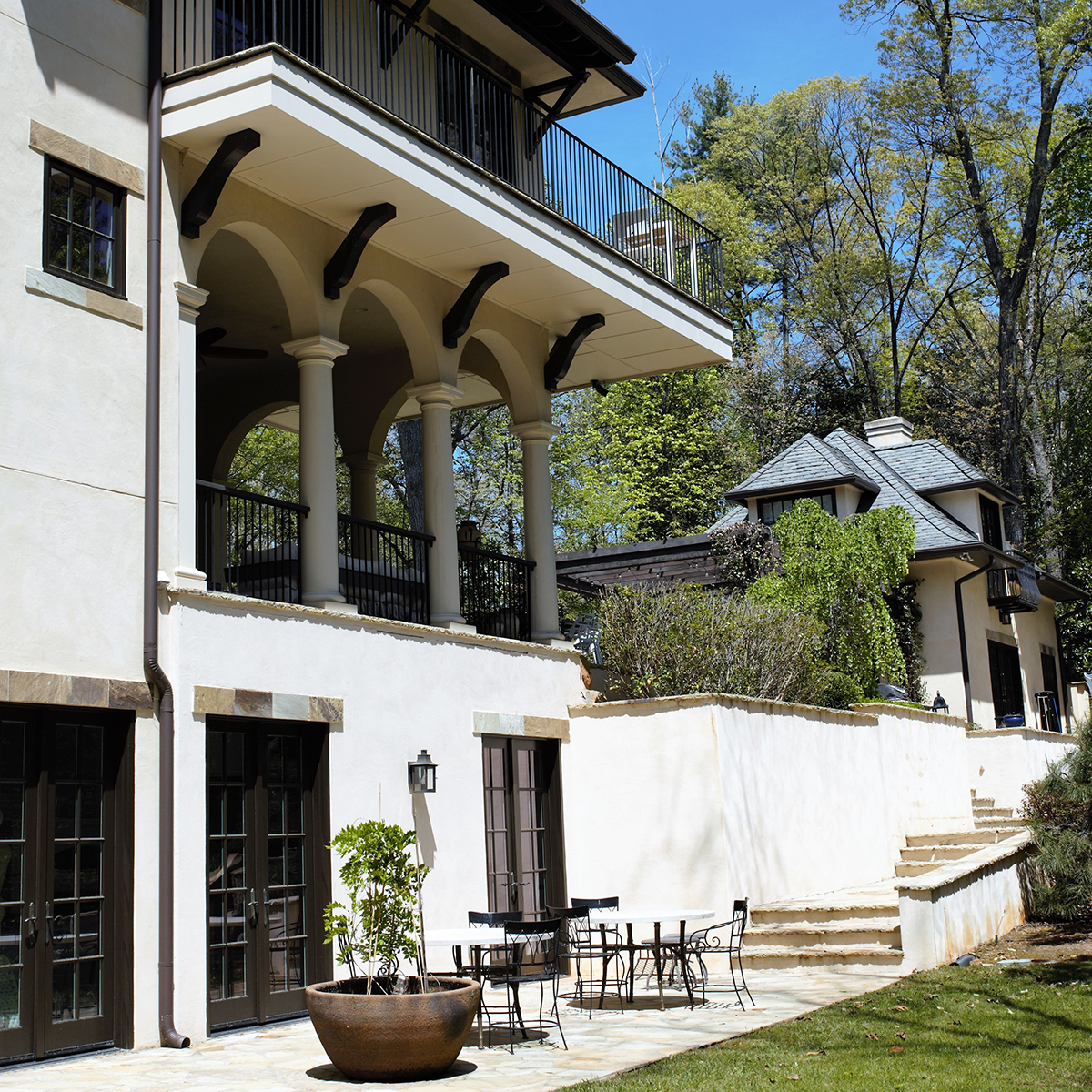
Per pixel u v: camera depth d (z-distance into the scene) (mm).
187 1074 7914
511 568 15188
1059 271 40438
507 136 15414
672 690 15508
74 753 9062
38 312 9094
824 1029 8883
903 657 22453
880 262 41594
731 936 10719
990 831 16969
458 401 18547
